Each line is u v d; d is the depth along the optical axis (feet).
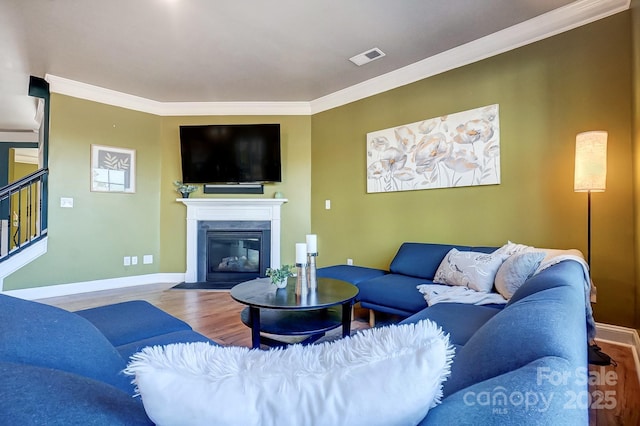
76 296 12.66
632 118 7.52
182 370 1.64
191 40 9.92
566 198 8.52
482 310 5.93
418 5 8.28
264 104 15.37
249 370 1.69
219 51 10.57
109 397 1.73
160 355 1.70
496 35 9.58
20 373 1.66
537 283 3.90
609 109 7.92
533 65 9.11
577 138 7.35
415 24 9.11
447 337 1.81
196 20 8.89
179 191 15.43
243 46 10.25
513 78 9.46
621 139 7.74
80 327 2.91
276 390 1.59
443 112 10.94
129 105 14.69
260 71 12.03
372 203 12.98
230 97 14.74
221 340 8.16
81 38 9.81
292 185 15.47
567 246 8.46
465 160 10.34
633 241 7.53
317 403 1.56
